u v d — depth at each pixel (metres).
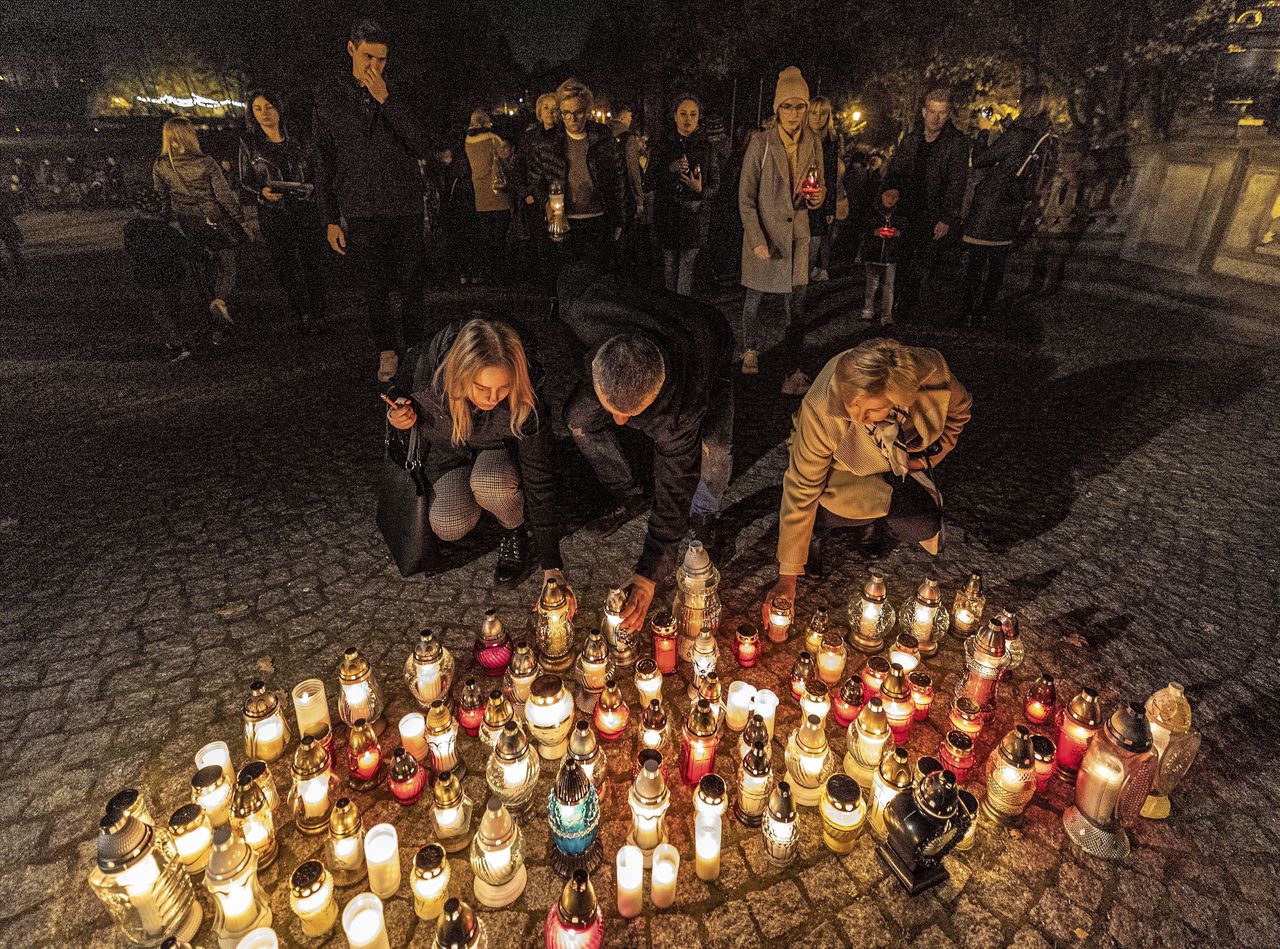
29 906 2.38
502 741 2.54
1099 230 10.45
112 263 15.20
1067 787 2.79
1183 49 9.77
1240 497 4.92
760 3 17.48
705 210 10.21
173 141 7.91
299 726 2.93
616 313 3.12
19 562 4.33
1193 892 2.41
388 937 2.24
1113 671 3.39
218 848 2.08
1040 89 7.74
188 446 5.92
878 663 3.04
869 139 15.41
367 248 6.41
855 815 2.42
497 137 10.80
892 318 8.95
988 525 4.62
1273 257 8.55
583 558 4.29
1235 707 3.19
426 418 3.52
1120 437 5.83
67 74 45.56
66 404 6.85
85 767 2.89
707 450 3.82
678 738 3.00
